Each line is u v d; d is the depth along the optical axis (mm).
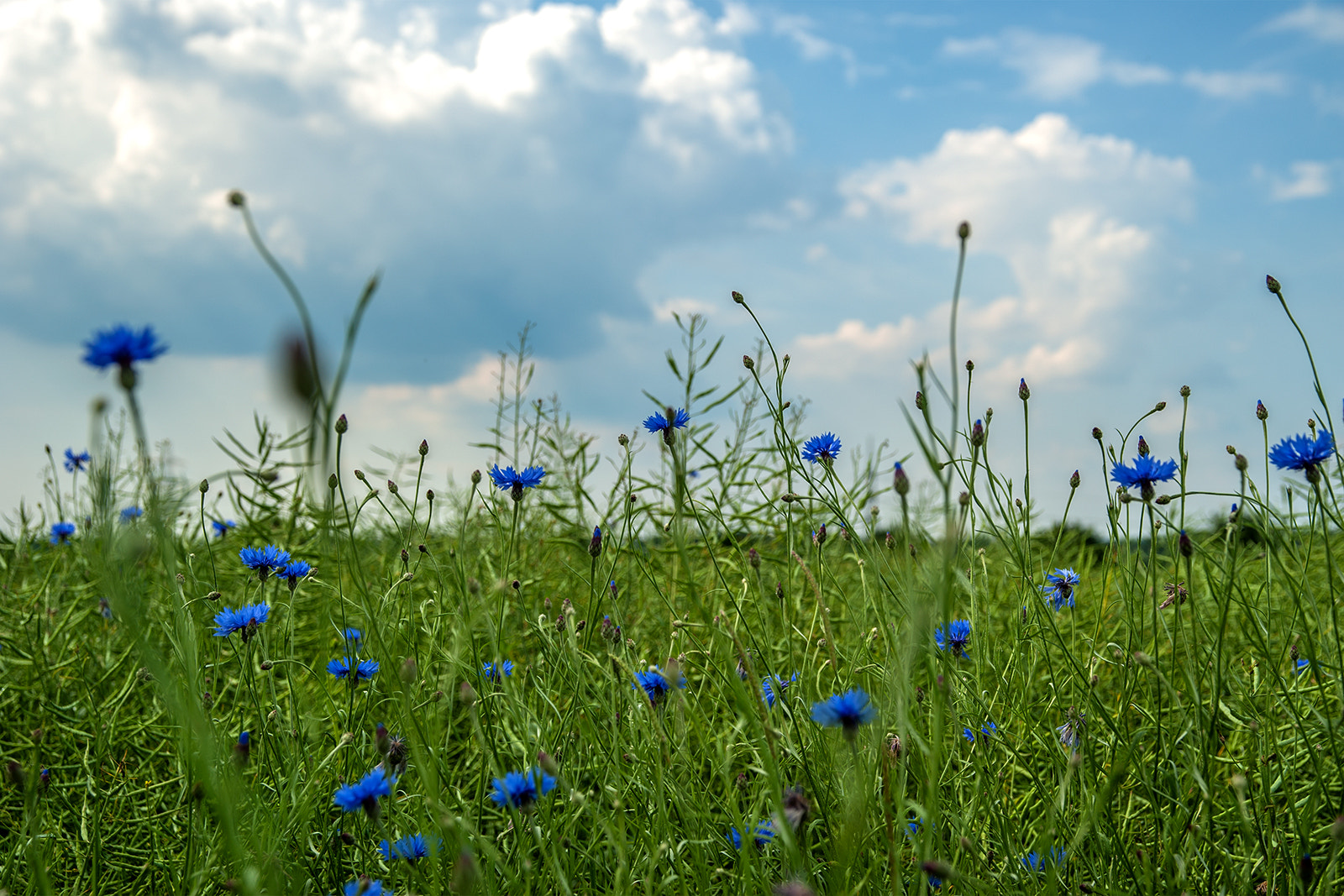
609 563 1475
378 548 1744
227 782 1053
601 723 1175
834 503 1235
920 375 946
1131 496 1195
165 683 953
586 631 1245
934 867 962
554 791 1161
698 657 1347
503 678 1130
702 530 1230
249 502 1727
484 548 1639
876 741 1093
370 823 1156
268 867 1034
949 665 1083
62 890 1153
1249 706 1141
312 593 1534
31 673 1416
